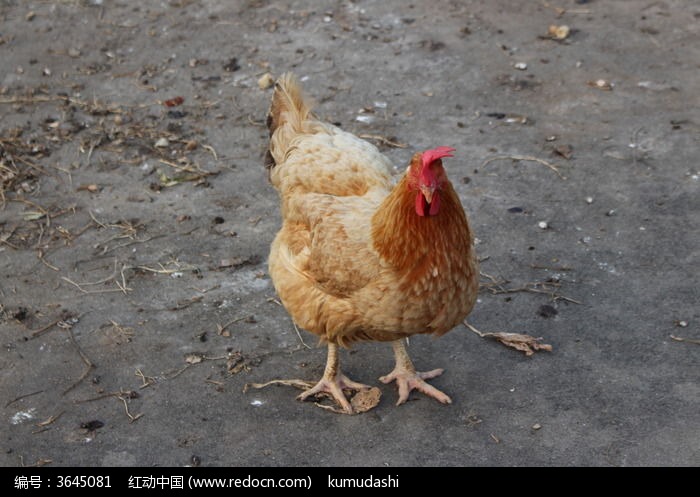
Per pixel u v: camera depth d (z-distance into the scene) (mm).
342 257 1894
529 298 2158
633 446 1935
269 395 2025
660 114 2559
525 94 2635
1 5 3049
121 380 2047
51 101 2652
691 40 2781
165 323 2137
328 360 2014
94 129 2570
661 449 1929
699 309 2123
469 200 2363
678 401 1987
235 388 2035
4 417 1994
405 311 1887
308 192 1990
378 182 1988
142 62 2775
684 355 2051
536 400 2002
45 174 2453
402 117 2584
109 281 2215
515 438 1953
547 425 1967
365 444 1955
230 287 2201
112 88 2695
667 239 2258
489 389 2021
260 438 1965
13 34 2871
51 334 2119
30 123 2584
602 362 2049
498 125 2553
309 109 2084
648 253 2230
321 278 1915
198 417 1994
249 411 2002
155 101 2654
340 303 1920
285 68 2740
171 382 2043
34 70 2750
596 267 2209
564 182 2396
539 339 2084
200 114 2613
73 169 2467
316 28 2883
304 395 2012
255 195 2400
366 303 1894
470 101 2623
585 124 2543
